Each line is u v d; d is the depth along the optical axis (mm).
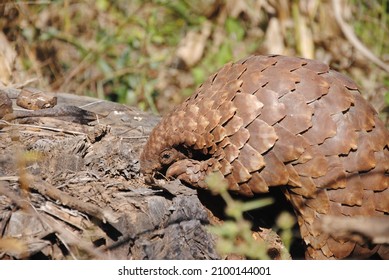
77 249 4430
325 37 9203
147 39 9320
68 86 8852
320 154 4695
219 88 5090
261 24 9672
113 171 5320
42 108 6348
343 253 4734
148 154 5312
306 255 4930
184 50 9398
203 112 5020
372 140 4773
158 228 4734
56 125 6020
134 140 5984
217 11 9750
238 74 5039
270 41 9164
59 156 5242
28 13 9086
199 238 4664
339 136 4707
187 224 4684
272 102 4793
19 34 8734
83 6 9781
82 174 5230
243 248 4598
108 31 9594
